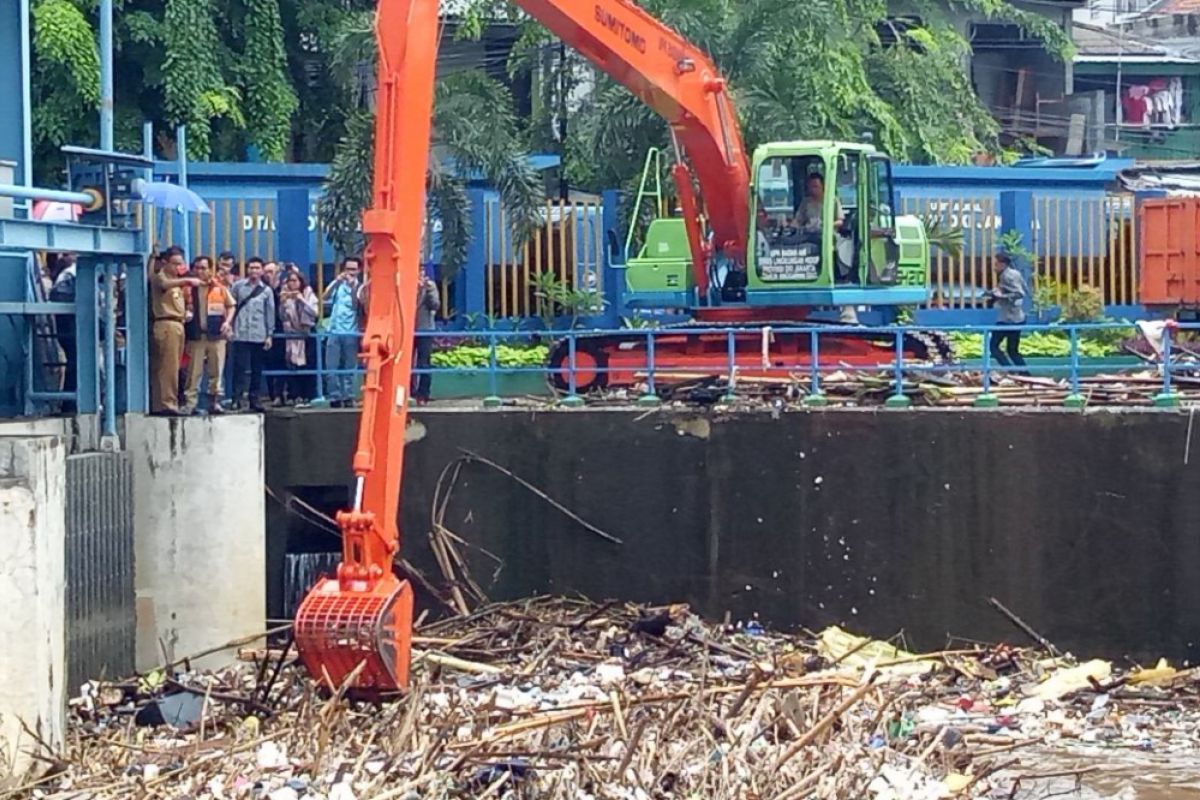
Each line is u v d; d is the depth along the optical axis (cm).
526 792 1349
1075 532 2067
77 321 2041
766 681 1719
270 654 1952
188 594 2084
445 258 3022
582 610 2203
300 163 3809
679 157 2545
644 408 2231
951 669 2008
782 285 2498
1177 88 5753
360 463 1563
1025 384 2367
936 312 3397
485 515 2266
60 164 3481
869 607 2133
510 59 3741
